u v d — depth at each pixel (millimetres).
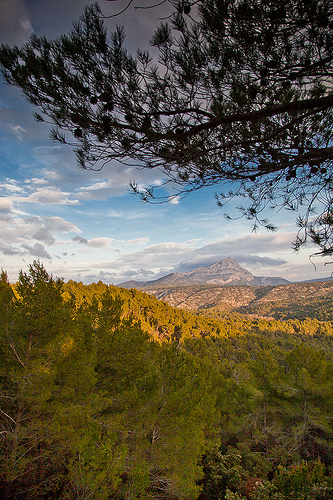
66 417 5387
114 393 8281
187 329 60844
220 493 9125
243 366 18625
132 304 59312
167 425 7723
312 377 14344
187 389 9109
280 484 6527
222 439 15172
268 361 15414
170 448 7344
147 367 9109
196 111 2307
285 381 13914
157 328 60062
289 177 2973
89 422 4371
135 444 7102
